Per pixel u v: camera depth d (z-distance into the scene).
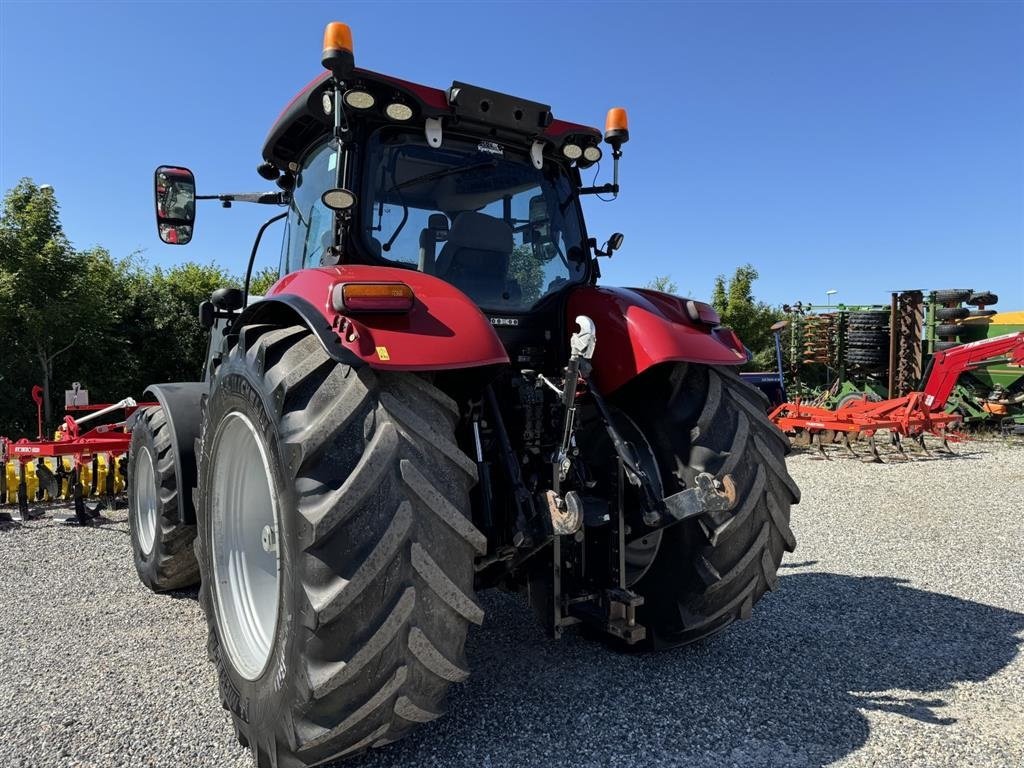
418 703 2.09
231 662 2.53
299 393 2.13
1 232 12.31
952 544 5.17
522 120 3.02
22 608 3.94
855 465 9.37
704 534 2.75
